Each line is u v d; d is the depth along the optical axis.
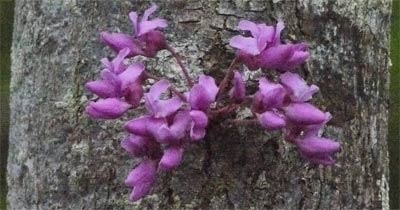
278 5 0.11
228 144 0.11
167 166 0.10
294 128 0.11
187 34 0.11
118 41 0.11
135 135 0.10
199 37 0.11
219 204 0.11
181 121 0.10
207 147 0.11
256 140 0.11
